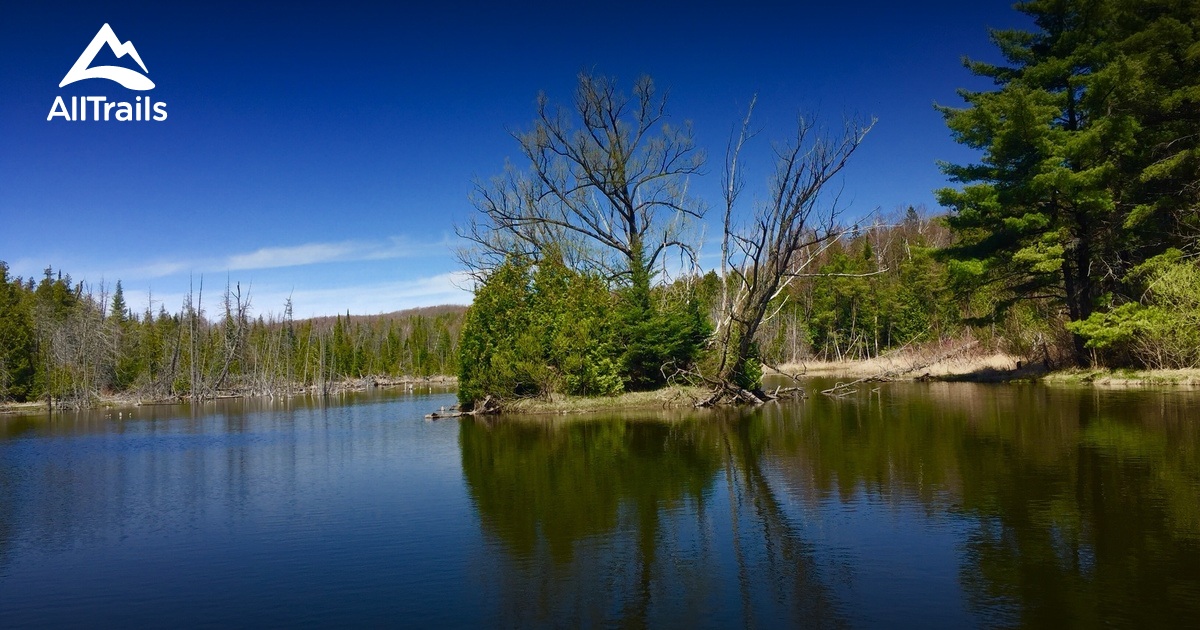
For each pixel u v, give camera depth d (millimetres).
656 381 24828
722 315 24672
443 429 19031
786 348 55719
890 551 6359
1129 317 21812
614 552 6656
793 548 6566
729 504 8398
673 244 27234
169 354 58406
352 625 5094
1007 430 13242
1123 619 4680
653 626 4855
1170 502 7504
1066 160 23078
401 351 82438
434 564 6484
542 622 5004
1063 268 24641
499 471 11391
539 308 23781
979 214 25000
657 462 11586
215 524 8555
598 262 27188
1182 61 22734
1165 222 24422
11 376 49125
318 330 82812
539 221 27281
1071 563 5809
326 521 8406
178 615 5477
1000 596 5184
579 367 23469
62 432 24188
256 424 24422
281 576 6328
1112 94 22141
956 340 39750
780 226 21250
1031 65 25438
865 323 54312
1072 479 8797
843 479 9562
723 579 5797
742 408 21312
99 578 6516
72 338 51156
